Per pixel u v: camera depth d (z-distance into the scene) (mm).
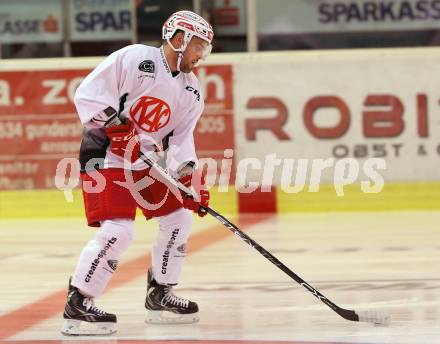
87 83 12820
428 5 32844
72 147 30391
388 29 32938
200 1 32469
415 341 12234
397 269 19156
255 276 18516
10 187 30609
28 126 30391
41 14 33219
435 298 15750
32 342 12633
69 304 13062
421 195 30203
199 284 17672
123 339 12719
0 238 25797
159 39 33000
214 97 30203
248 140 30250
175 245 13742
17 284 18391
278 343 12219
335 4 32812
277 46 32938
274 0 32750
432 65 30141
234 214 30188
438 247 22219
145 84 13023
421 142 30203
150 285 13930
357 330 13062
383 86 30203
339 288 17031
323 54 30281
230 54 30203
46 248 23656
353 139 30250
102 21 33062
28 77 30297
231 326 13562
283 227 26672
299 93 30234
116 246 12953
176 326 13656
